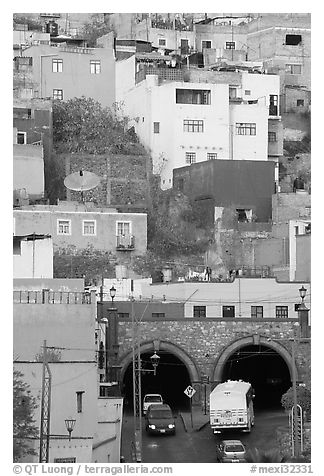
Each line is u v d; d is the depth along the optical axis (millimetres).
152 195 123312
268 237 118000
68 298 75938
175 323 95625
